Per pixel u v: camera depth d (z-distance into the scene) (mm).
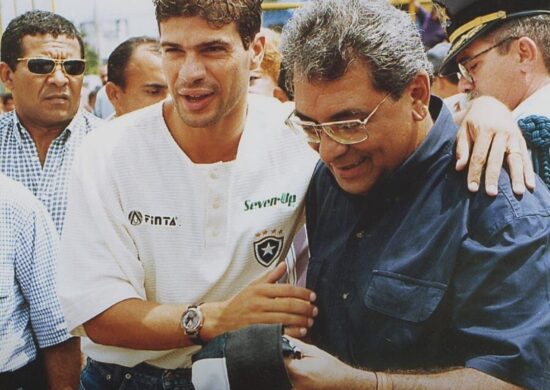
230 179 1961
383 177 1625
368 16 1488
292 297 1744
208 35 1797
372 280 1601
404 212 1612
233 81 1862
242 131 1991
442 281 1510
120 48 3830
